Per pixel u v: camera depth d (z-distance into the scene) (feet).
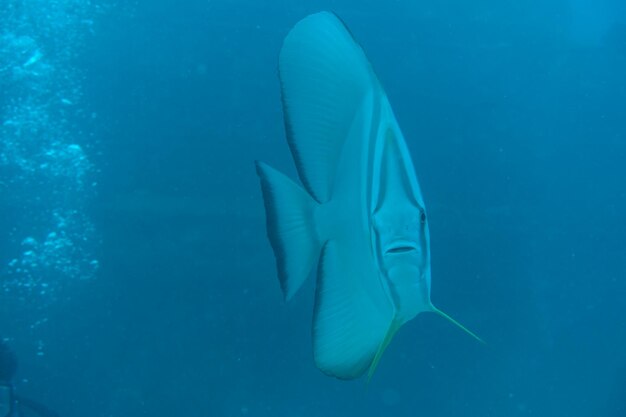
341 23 2.11
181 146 53.57
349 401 40.63
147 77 57.06
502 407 43.47
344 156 2.13
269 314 42.88
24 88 48.44
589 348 49.57
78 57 54.03
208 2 58.44
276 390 40.55
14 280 46.09
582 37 64.08
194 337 42.68
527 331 49.24
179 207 46.03
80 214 46.96
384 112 1.98
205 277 44.06
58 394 41.19
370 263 1.91
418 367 43.70
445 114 62.59
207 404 40.22
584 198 59.88
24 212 47.60
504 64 63.41
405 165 1.91
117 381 41.63
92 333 43.83
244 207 46.68
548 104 62.69
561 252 56.24
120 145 52.42
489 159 61.31
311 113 2.21
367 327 1.94
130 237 45.98
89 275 45.09
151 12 58.03
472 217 53.16
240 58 58.29
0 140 47.55
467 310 48.47
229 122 55.93
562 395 45.37
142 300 44.39
